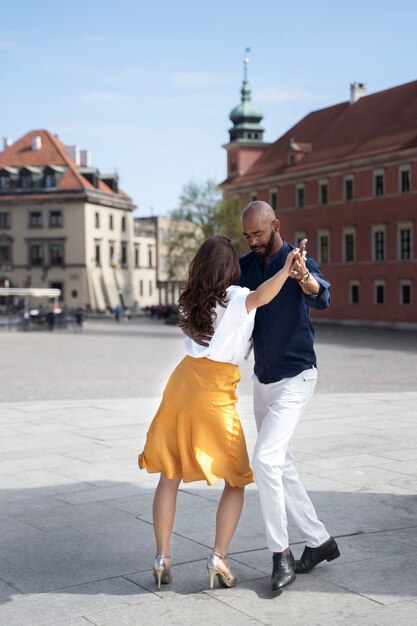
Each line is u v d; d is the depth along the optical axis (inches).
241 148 3024.1
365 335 1793.8
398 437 374.3
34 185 3444.9
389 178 2240.4
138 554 203.9
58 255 3412.9
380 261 2272.4
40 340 1649.9
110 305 3523.6
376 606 167.3
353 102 2640.3
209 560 177.5
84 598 174.2
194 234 2792.8
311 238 2551.7
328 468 301.7
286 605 168.7
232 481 175.9
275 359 179.8
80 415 475.5
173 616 163.8
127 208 3713.1
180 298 176.7
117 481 287.9
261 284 176.2
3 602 172.4
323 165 2469.2
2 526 230.1
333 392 637.3
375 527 223.3
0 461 326.0
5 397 622.5
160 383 743.1
